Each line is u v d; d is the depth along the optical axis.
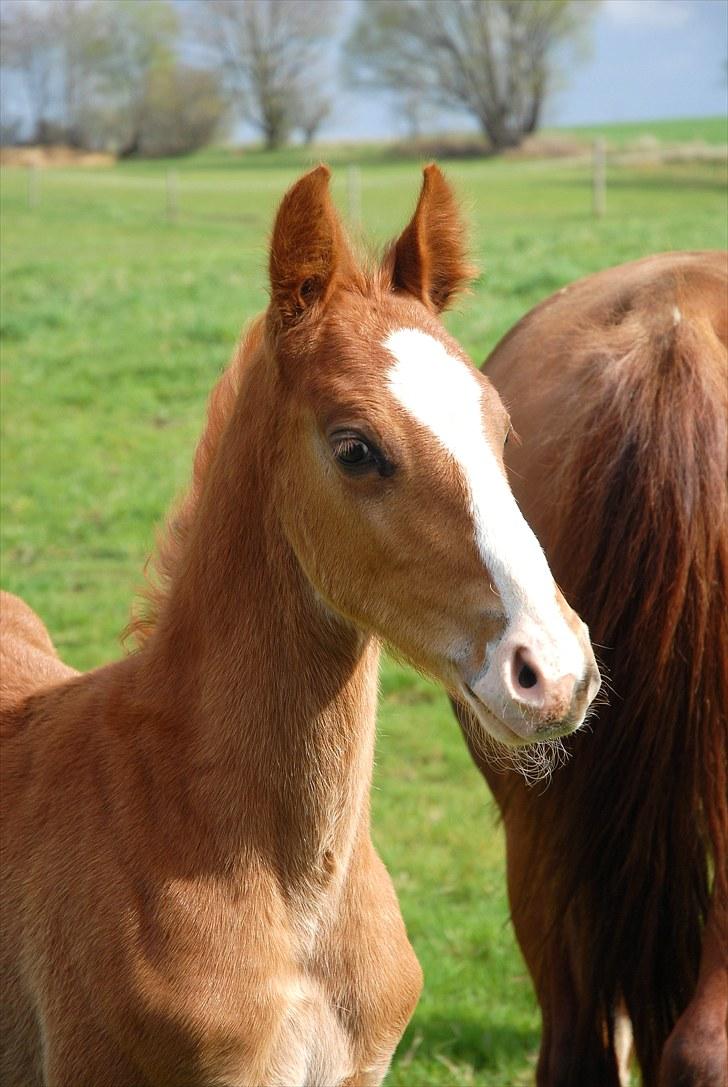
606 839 3.15
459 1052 4.29
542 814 3.26
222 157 56.44
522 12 55.56
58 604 7.43
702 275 3.75
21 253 19.34
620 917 3.14
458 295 3.03
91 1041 2.70
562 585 3.24
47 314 13.65
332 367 2.61
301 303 2.70
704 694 3.03
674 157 36.03
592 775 3.14
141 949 2.64
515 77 56.50
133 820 2.77
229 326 13.00
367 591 2.62
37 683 3.43
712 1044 2.82
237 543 2.82
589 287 4.22
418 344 2.62
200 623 2.85
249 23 60.69
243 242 20.83
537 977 3.40
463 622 2.48
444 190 2.95
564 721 2.35
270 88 62.25
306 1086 2.84
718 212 21.23
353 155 51.81
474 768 6.06
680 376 3.17
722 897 2.96
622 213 22.39
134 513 8.88
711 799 3.03
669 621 3.04
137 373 11.89
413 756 6.19
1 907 2.90
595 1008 3.21
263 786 2.76
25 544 8.37
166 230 22.97
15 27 57.12
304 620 2.77
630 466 3.15
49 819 2.88
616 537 3.13
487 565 2.45
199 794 2.76
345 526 2.62
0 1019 2.92
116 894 2.71
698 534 3.05
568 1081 3.23
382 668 6.96
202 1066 2.64
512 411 3.87
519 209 24.08
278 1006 2.71
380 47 57.41
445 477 2.50
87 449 10.15
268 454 2.77
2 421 10.73
